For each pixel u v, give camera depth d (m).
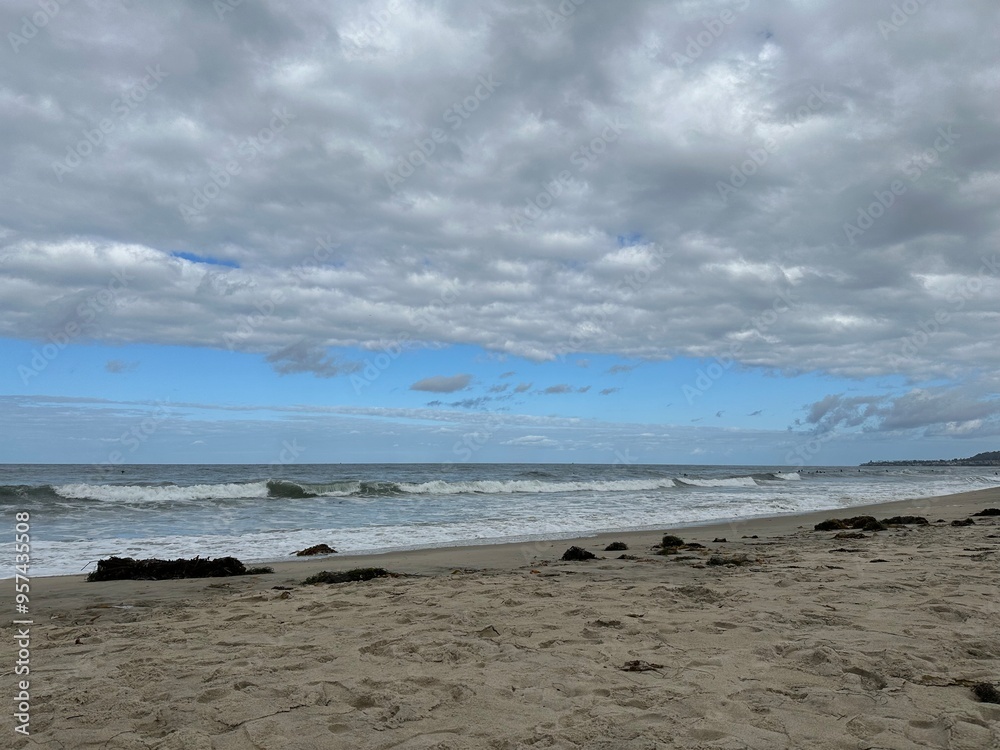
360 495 29.62
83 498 24.95
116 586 8.76
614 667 4.47
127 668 4.61
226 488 27.22
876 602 6.45
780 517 20.42
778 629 5.42
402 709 3.70
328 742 3.26
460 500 27.14
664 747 3.16
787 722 3.46
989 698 3.78
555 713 3.63
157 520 18.80
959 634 5.18
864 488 39.59
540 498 28.56
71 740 3.31
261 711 3.69
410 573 9.55
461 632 5.52
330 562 11.05
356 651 4.96
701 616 5.95
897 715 3.54
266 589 8.41
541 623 5.78
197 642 5.41
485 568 10.05
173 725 3.50
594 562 10.23
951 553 9.99
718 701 3.76
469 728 3.42
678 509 23.38
